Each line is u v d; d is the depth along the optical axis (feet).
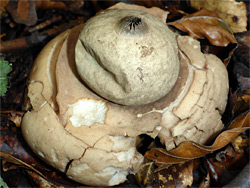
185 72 0.36
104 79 0.32
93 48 0.31
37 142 0.35
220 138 0.36
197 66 0.37
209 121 0.36
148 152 0.37
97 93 0.34
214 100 0.36
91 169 0.34
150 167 0.38
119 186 0.39
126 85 0.31
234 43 0.43
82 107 0.35
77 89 0.35
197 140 0.36
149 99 0.33
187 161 0.39
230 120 0.40
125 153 0.34
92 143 0.33
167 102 0.35
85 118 0.34
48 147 0.34
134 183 0.39
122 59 0.30
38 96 0.35
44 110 0.34
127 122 0.34
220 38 0.43
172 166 0.39
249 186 0.36
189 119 0.35
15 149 0.39
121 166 0.34
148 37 0.30
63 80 0.35
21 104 0.42
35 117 0.35
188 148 0.35
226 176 0.40
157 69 0.31
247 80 0.43
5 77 0.42
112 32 0.31
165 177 0.39
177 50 0.34
